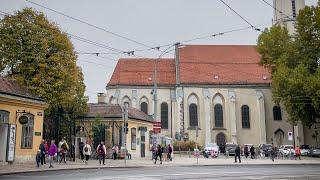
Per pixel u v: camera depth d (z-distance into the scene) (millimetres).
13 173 21906
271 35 57375
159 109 69938
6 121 28109
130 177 19609
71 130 37531
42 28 36781
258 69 73312
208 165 33594
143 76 71688
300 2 67875
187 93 70125
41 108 31938
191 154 58844
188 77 71000
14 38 35625
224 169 27734
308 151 59500
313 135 67188
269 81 71188
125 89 69875
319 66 49750
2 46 35562
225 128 69375
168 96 70625
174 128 68938
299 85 48656
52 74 36344
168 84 70938
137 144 44969
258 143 69125
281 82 51219
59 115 36938
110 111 43062
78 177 19438
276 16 69500
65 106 37625
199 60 73938
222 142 69125
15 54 35500
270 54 57375
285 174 22844
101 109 43719
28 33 36031
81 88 39844
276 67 56719
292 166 32688
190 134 68812
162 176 20469
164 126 69250
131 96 69500
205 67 72938
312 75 48469
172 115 69438
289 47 53594
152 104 69625
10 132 28062
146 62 74500
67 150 33875
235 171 25375
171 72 73062
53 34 37250
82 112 40000
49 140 36312
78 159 38188
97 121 41375
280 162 40156
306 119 52562
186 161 39719
